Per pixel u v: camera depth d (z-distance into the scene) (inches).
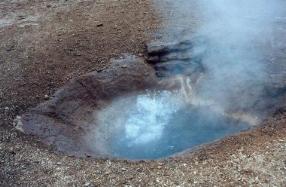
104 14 421.1
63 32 395.5
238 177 238.7
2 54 370.0
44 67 350.6
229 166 247.4
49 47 374.3
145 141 313.0
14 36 396.5
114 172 249.8
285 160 249.3
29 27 410.3
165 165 253.6
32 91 326.0
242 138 274.2
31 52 370.0
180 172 245.8
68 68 350.3
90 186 240.2
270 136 273.1
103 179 244.5
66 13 431.5
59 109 314.3
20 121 297.0
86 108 328.8
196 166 249.9
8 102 314.5
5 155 268.1
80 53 366.0
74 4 450.6
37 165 259.0
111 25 400.2
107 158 267.0
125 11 423.8
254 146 263.7
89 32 391.9
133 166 254.8
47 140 283.4
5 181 248.7
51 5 454.3
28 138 283.4
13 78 339.9
